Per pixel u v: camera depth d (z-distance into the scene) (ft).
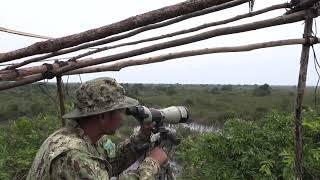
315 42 8.18
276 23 7.55
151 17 6.18
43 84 11.91
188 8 6.07
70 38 6.42
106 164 7.48
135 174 8.09
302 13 7.63
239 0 7.44
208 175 15.03
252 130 15.53
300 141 9.07
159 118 8.79
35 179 7.30
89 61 8.75
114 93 7.70
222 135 15.70
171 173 8.95
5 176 17.47
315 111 15.87
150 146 8.81
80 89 7.72
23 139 20.16
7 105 64.39
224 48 8.51
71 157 7.13
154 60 9.34
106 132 7.79
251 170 14.64
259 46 8.43
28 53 6.54
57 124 21.26
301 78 8.65
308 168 14.14
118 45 9.43
